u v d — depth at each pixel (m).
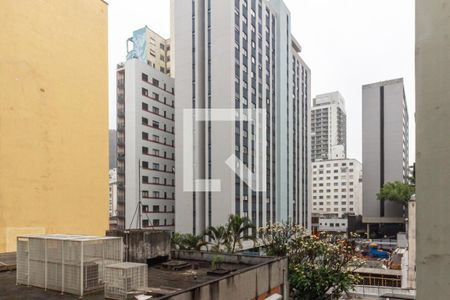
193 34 45.00
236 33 43.16
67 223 15.39
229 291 8.83
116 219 51.50
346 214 93.44
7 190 13.12
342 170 105.06
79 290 7.79
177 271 11.27
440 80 2.06
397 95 89.56
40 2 14.72
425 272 2.05
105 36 18.30
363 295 26.28
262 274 10.67
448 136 2.00
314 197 109.12
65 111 15.65
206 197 42.31
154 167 53.44
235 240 25.81
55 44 15.34
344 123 149.88
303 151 65.62
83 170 16.38
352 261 20.52
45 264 8.42
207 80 43.47
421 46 2.18
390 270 34.19
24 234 13.59
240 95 43.25
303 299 18.52
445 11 2.08
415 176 2.15
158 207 53.31
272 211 49.81
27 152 13.91
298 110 63.72
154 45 66.25
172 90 58.69
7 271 10.64
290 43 59.69
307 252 20.05
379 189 88.94
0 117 13.02
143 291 7.85
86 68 16.91
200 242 27.66
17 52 13.73
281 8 55.84
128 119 51.25
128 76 51.84
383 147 90.12
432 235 2.03
